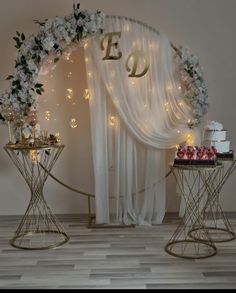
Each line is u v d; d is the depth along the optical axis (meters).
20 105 3.44
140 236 3.62
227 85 4.08
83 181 4.17
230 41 4.03
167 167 4.08
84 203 4.20
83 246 3.40
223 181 3.81
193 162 3.16
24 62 3.48
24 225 3.97
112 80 3.71
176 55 3.77
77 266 3.00
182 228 3.79
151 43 3.72
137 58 3.70
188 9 4.00
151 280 2.75
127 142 3.84
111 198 3.94
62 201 4.20
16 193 4.16
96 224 3.94
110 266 2.99
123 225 3.90
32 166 3.63
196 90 3.68
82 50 4.03
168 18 4.00
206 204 3.63
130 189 3.90
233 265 2.97
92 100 3.76
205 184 3.56
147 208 3.93
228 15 4.00
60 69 4.05
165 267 2.95
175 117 3.79
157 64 3.72
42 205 4.14
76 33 3.51
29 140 3.45
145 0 3.98
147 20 4.01
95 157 3.82
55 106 4.09
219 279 2.75
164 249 3.29
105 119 3.80
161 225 3.92
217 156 3.45
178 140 3.77
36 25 4.01
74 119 4.07
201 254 3.17
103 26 3.62
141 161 3.90
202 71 3.76
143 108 3.75
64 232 3.72
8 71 4.04
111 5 3.98
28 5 3.99
